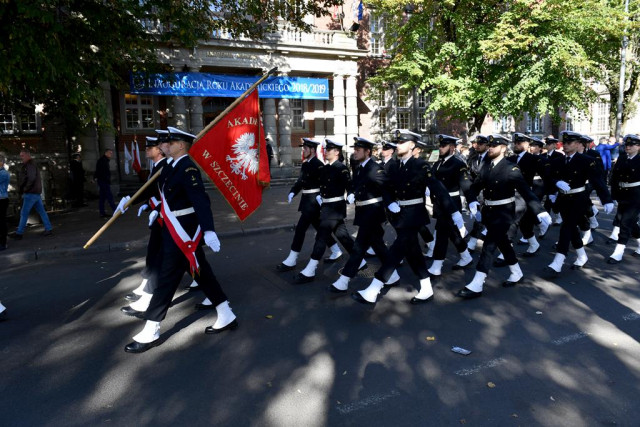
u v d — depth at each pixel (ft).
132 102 67.46
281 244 30.58
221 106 75.92
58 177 56.13
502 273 23.27
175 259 15.10
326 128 82.99
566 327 16.31
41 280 23.25
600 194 22.40
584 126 108.88
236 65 67.00
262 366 13.75
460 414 11.19
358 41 84.23
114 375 13.34
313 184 23.26
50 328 16.93
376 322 16.98
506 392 12.14
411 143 18.56
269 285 21.63
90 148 57.41
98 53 34.58
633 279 21.84
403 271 23.81
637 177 24.22
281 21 69.21
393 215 18.43
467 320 17.10
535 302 18.92
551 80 59.47
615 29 61.67
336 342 15.33
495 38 57.36
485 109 64.54
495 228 19.52
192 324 17.06
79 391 12.49
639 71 78.02
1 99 39.81
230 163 18.08
